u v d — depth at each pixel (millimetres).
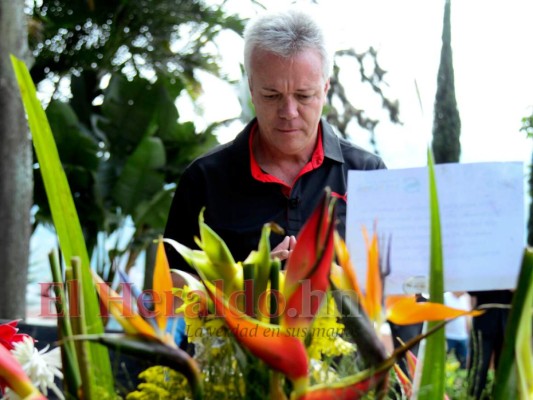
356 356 886
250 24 1793
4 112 5520
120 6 8227
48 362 1056
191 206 1865
